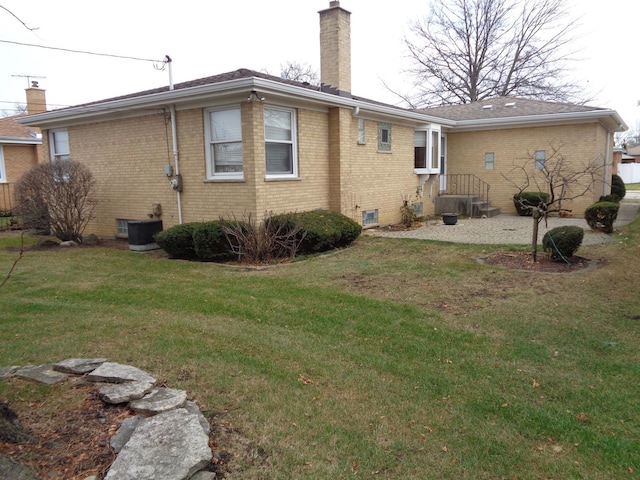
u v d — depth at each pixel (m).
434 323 5.08
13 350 4.24
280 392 3.49
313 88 11.13
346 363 4.07
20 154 19.42
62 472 2.43
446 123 16.47
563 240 7.72
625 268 7.39
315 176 11.04
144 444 2.59
